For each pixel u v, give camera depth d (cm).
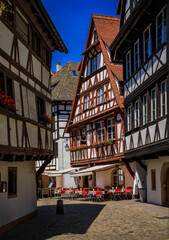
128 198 2119
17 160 1100
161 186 1577
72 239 868
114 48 1889
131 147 1661
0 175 1045
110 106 2264
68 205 1862
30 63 1250
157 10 1295
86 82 2692
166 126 1163
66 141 3147
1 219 1019
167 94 1132
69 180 3031
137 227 1012
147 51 1455
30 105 1213
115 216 1293
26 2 1203
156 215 1250
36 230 1028
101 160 2389
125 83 1805
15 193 1183
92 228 1038
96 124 2492
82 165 2773
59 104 3209
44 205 1897
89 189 2384
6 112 930
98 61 2486
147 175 1777
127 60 1798
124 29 1625
